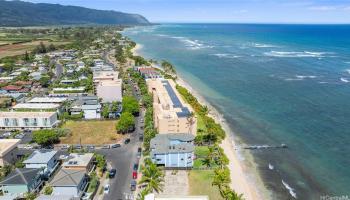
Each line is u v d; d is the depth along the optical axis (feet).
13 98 585.22
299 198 298.76
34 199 264.93
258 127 464.65
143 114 506.07
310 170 348.18
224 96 619.26
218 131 422.00
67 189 271.90
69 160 319.68
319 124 469.98
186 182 312.50
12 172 291.58
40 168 304.09
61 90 630.33
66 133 421.18
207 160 348.59
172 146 344.28
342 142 411.75
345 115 502.79
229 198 275.18
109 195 288.10
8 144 346.54
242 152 387.96
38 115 452.35
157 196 262.67
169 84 580.30
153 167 303.89
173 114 407.64
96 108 489.67
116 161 352.08
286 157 376.68
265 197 297.94
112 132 435.12
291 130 451.94
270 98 601.21
